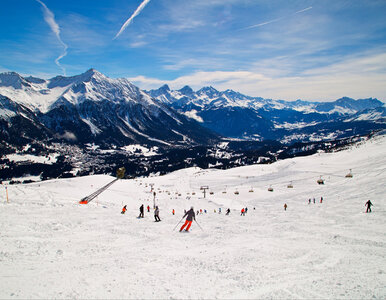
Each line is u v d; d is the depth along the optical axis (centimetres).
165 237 1513
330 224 2120
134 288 731
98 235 1492
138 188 13025
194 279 810
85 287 732
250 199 8375
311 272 882
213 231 1767
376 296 674
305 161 16438
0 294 666
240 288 741
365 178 7262
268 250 1188
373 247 1256
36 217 1812
